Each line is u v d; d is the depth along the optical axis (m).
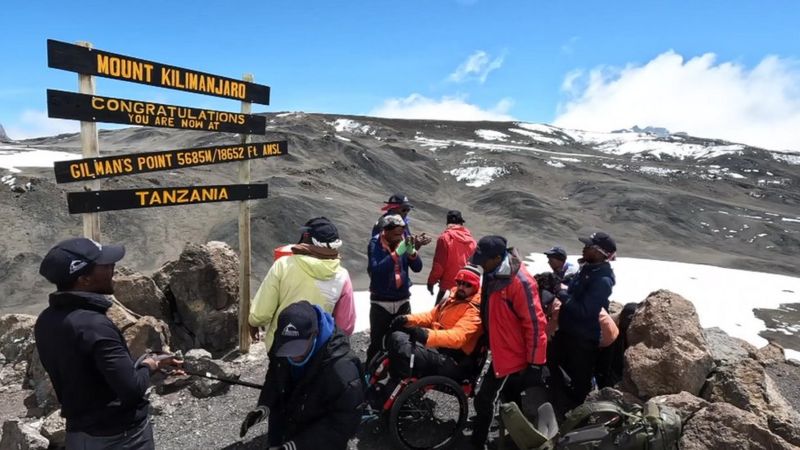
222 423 5.23
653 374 4.87
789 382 6.35
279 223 43.59
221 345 7.22
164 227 43.25
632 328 5.42
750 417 3.98
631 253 51.09
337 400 2.96
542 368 5.64
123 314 6.10
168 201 6.13
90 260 2.71
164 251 39.62
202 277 7.07
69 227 40.47
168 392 5.82
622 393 4.82
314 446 2.92
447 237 5.98
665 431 3.62
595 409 3.87
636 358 5.04
